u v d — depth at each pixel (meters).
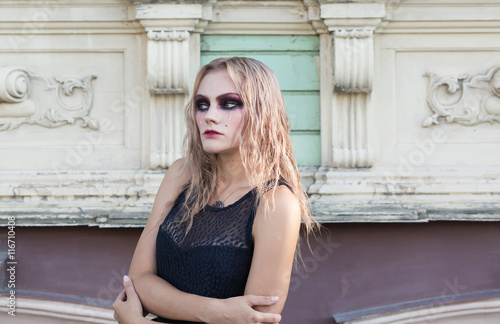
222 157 1.60
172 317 1.47
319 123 3.00
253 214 1.48
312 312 2.84
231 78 1.52
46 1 2.92
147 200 2.87
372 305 2.85
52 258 2.86
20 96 2.90
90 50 2.96
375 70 2.98
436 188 2.89
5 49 2.94
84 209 2.86
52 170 2.95
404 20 2.93
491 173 2.92
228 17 2.97
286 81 3.00
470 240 2.89
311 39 3.00
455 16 2.93
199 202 1.58
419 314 2.79
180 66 2.84
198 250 1.48
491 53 2.98
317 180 2.94
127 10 2.92
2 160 2.94
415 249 2.87
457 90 2.97
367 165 2.92
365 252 2.86
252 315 1.37
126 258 2.87
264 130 1.54
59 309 2.80
